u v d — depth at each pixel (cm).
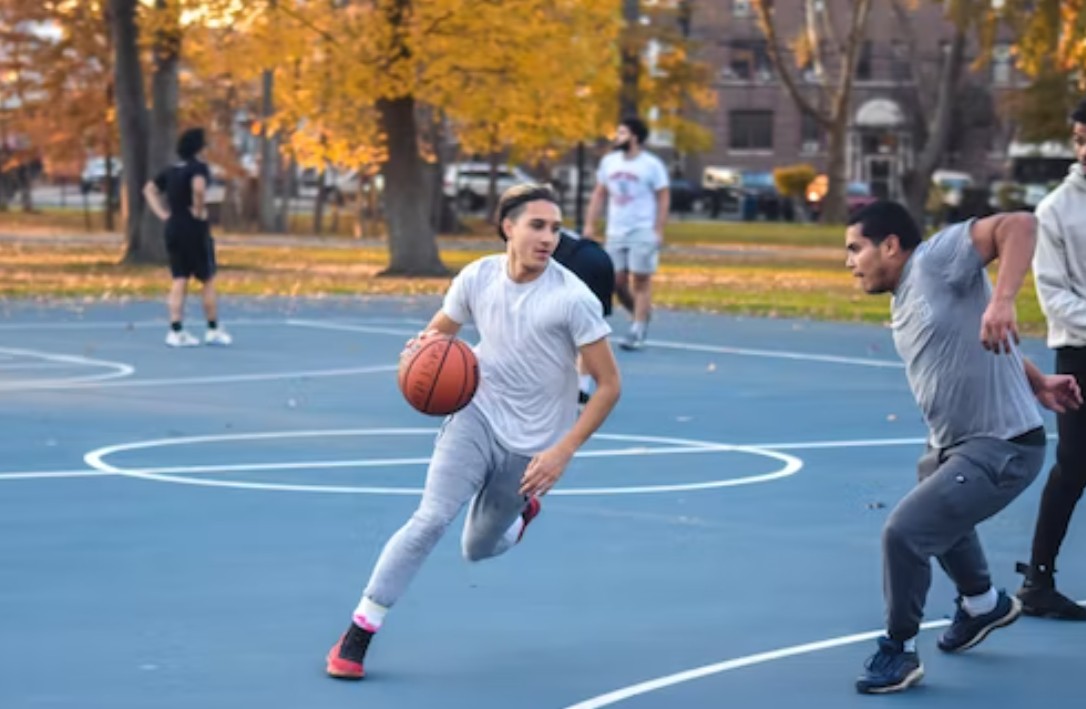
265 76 6500
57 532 1070
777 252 5666
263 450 1426
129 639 820
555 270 799
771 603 912
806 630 858
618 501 1203
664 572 983
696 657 805
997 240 756
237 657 794
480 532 823
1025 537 1095
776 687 757
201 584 934
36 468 1320
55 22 6525
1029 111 6291
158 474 1297
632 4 6038
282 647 812
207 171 2325
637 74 6059
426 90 3872
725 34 10050
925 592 761
